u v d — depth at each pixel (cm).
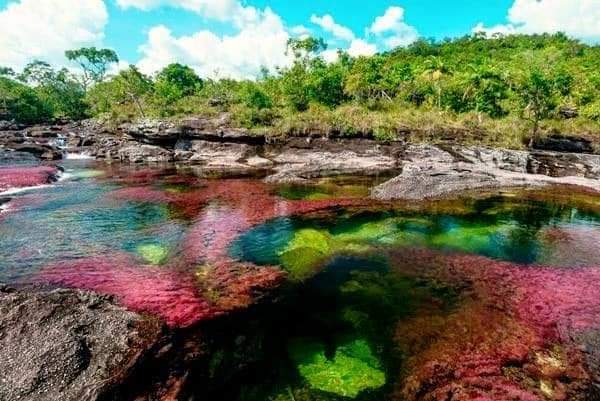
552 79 5138
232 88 8106
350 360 1128
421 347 1184
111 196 3012
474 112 5659
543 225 2359
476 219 2459
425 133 4947
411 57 11375
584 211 2670
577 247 2003
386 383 1034
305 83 6219
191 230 2208
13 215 2448
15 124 7456
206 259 1805
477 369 1079
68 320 1129
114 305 1301
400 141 4847
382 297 1498
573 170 4003
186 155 5141
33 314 1134
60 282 1534
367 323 1320
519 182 3466
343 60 7519
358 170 4184
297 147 4997
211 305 1398
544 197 3027
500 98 5694
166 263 1758
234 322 1307
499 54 10844
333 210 2636
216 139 5228
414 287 1578
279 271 1698
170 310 1334
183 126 5303
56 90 10206
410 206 2745
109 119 7269
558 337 1225
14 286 1493
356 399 980
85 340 1069
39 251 1867
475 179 3478
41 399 873
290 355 1151
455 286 1585
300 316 1362
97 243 1988
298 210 2633
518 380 1035
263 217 2469
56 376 931
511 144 4741
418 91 6556
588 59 8912
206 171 4269
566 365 1095
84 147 5794
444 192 3131
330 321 1332
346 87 6388
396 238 2116
